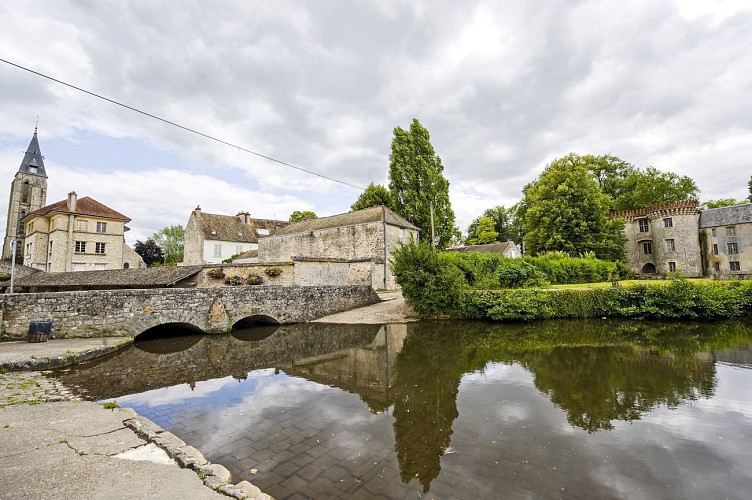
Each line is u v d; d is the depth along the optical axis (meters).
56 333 11.72
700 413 6.40
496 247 44.69
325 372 9.37
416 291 18.03
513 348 11.88
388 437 5.46
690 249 35.59
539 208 33.38
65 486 3.65
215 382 8.53
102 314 12.52
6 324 11.09
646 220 39.03
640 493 4.05
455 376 8.84
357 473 4.43
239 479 4.26
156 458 4.38
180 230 65.88
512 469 4.54
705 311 16.33
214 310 15.25
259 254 36.62
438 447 5.13
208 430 5.73
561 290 17.56
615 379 8.42
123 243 40.84
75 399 7.00
